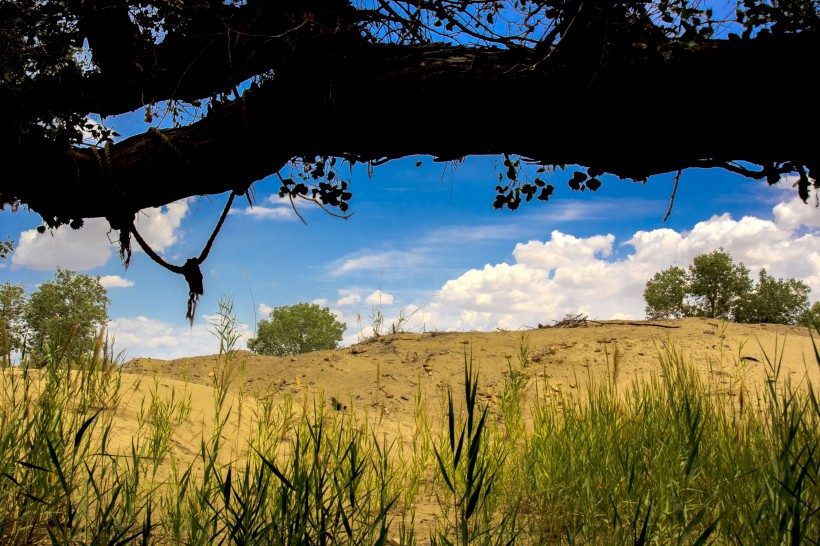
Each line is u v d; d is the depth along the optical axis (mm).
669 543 2447
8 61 4258
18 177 4156
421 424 5902
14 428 2678
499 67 3572
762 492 2406
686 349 8953
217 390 4203
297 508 2010
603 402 4293
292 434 4703
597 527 2799
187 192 4215
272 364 9648
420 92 3635
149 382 5199
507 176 4449
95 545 2004
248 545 1936
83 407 3086
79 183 4141
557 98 3455
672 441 3174
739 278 23641
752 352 8688
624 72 3332
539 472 3738
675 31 3516
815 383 7242
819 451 2266
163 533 2465
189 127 4148
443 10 4047
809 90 3141
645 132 3439
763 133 3314
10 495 2486
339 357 9812
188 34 4426
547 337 10461
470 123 3670
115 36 4402
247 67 4445
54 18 4363
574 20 3373
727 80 3219
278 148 3982
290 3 3977
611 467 3336
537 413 4602
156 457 3084
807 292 23484
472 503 1607
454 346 10219
